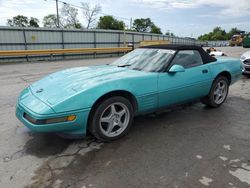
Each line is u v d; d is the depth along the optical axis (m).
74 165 2.53
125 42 25.14
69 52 17.86
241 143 3.06
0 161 2.62
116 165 2.53
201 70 3.99
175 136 3.26
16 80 7.94
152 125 3.65
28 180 2.27
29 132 3.39
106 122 3.03
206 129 3.51
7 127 3.59
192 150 2.86
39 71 10.44
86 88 2.79
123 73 3.34
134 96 3.14
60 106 2.61
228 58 4.91
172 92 3.54
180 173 2.38
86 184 2.21
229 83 4.72
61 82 3.13
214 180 2.26
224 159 2.65
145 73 3.37
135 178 2.29
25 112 2.75
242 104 4.82
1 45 16.45
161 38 32.47
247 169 2.45
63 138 3.18
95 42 22.12
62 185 2.19
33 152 2.82
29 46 17.80
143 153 2.79
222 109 4.48
